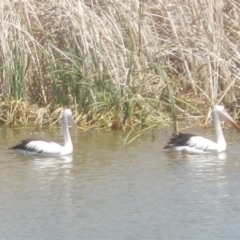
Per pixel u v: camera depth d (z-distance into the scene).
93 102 18.23
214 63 18.48
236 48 18.69
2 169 14.38
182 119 18.52
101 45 18.17
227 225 11.17
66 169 14.34
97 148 16.05
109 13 18.52
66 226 11.20
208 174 13.91
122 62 18.39
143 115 17.88
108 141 16.70
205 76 18.69
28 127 18.17
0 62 18.66
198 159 15.13
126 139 16.45
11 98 18.53
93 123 18.14
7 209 11.99
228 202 12.23
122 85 18.19
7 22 18.20
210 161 14.95
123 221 11.38
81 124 18.09
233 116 18.42
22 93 18.55
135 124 17.91
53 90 18.66
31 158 15.27
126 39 18.58
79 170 14.26
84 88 18.28
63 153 15.45
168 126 18.12
